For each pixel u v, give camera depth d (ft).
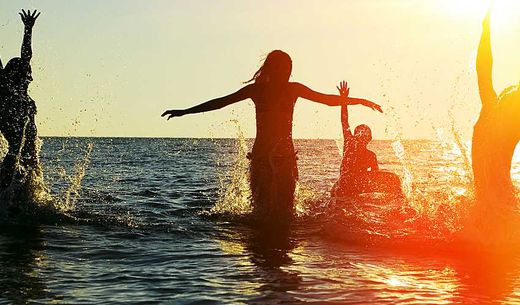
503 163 24.23
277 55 29.22
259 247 23.54
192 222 29.14
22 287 17.46
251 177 29.94
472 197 25.46
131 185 50.85
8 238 24.49
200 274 19.22
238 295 16.92
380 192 35.27
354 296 16.92
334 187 36.50
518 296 17.03
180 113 29.40
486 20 24.50
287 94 29.27
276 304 16.14
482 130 24.44
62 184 48.42
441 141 34.19
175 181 57.62
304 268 20.13
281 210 29.43
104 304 16.03
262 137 29.40
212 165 102.06
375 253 22.53
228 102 29.43
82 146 252.62
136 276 18.90
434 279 18.83
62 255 21.68
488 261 21.25
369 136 36.63
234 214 31.09
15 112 30.58
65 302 16.15
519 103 23.48
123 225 27.89
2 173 30.35
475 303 16.31
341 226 26.35
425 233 24.68
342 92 32.19
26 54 30.91
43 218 28.89
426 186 38.88
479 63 24.72
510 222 23.79
